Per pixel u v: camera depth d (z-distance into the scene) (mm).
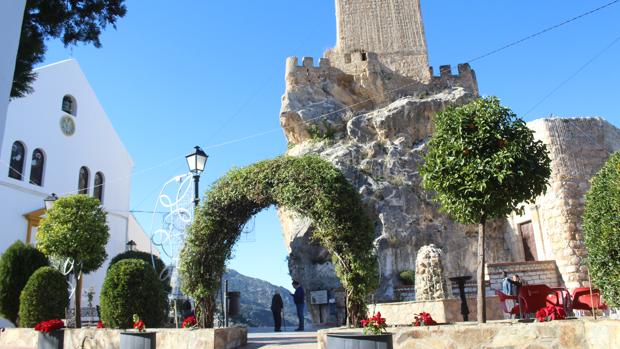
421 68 33188
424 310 12133
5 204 21719
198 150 12586
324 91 31828
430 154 8531
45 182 24312
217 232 10367
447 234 24859
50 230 13469
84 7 12086
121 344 7953
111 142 29875
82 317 17875
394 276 23172
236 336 9758
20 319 13250
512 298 10422
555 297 10203
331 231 9008
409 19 34656
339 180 9461
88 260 13898
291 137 31219
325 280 23125
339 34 34125
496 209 8039
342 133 30484
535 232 21266
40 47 11062
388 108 30078
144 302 11141
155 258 22250
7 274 14312
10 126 22594
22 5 7219
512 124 8211
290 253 24734
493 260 23984
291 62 32094
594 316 7035
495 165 7836
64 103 26797
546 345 6633
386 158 27594
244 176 10164
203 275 10281
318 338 8078
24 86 11055
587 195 7156
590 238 6906
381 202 25328
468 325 7207
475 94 32938
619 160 6789
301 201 9289
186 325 9961
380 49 33781
